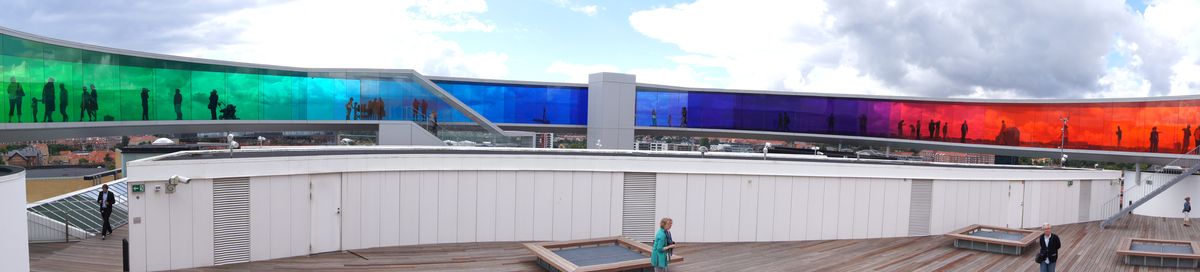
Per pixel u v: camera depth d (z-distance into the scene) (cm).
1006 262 1753
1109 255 1922
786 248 1878
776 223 1981
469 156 1783
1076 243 2136
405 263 1546
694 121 4156
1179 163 2991
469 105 3878
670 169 1900
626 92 3972
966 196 2230
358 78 3058
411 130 2944
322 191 1619
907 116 3962
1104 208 2819
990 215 2291
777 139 4238
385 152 1980
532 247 1572
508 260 1599
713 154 2183
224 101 2861
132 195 1367
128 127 2459
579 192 1856
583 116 4112
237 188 1493
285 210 1562
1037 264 1733
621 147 3975
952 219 2195
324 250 1627
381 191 1700
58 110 2102
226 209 1479
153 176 1386
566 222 1850
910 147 3981
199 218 1443
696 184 1920
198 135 3003
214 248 1466
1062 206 2589
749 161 1950
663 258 1333
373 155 1686
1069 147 3422
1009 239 1900
